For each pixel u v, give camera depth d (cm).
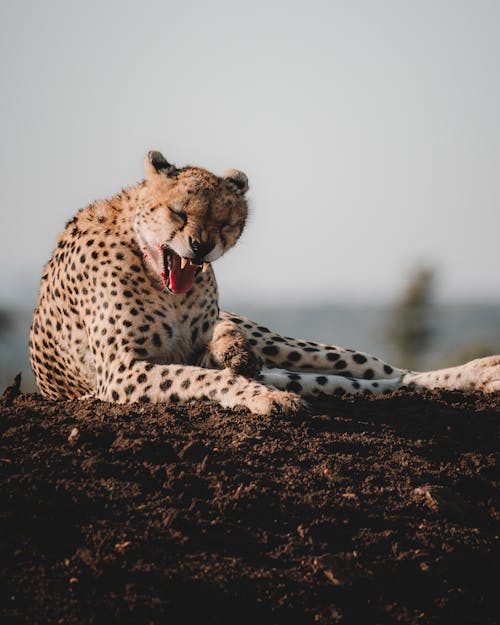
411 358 8744
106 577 1057
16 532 1111
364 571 1139
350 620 1077
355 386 1814
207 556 1121
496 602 1171
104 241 1848
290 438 1428
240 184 1948
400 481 1345
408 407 1638
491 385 1769
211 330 1927
